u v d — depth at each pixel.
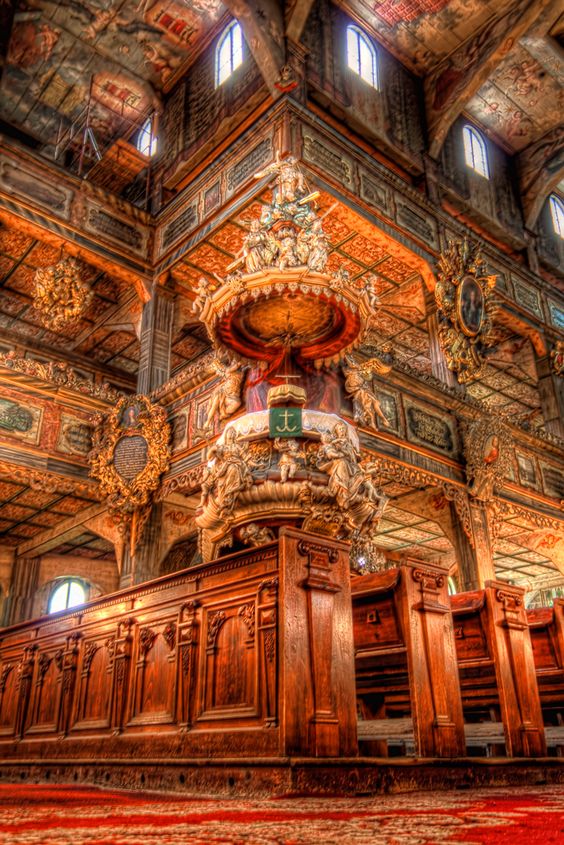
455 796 3.98
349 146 16.44
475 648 6.39
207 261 17.08
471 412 15.87
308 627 4.67
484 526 15.20
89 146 21.83
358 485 7.18
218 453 7.30
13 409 13.97
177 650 5.52
